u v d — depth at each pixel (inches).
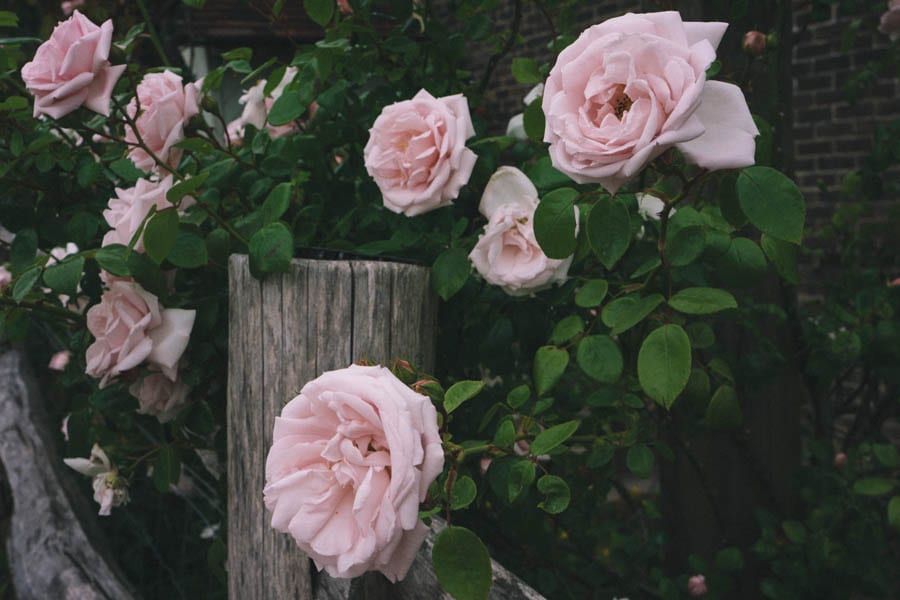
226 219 42.4
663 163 28.1
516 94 114.5
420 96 36.0
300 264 31.9
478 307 40.5
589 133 26.2
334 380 24.9
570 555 52.6
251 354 33.0
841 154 97.3
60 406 70.7
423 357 33.4
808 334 52.3
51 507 48.4
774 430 50.8
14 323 41.7
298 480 24.8
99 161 43.3
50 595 44.1
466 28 43.0
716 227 35.2
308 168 42.9
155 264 36.3
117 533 62.9
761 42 40.6
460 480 27.3
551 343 36.5
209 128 40.1
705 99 26.6
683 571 53.3
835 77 97.1
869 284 63.1
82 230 41.8
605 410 41.2
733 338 47.5
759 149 34.4
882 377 60.8
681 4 45.4
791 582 49.1
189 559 62.7
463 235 40.4
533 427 36.2
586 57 26.4
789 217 28.2
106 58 32.9
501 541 46.4
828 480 52.4
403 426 24.0
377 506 24.1
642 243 38.4
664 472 53.1
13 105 39.0
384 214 41.3
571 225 29.7
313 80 40.4
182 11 108.3
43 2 72.7
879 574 50.6
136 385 39.7
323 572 32.3
